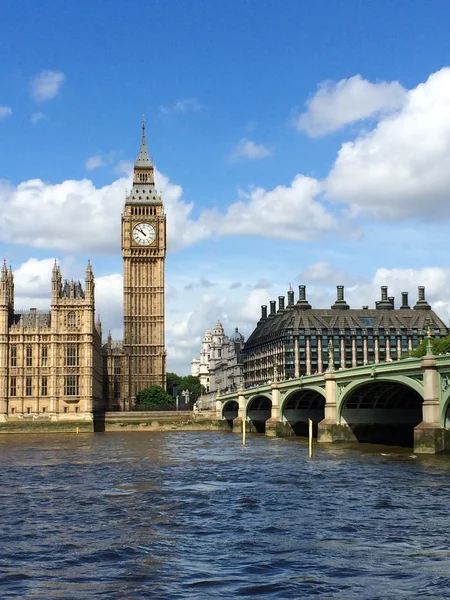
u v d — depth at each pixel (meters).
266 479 71.12
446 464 80.44
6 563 38.53
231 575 35.81
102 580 35.38
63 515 51.69
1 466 86.44
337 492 61.34
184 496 60.00
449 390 87.00
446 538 42.84
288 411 156.75
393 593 32.75
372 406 124.44
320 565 37.31
